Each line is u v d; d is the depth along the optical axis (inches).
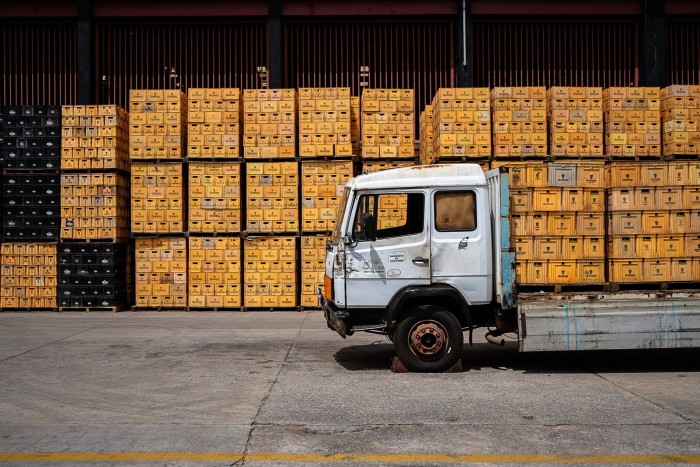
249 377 297.1
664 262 310.7
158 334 435.2
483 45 660.7
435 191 307.6
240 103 574.9
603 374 303.6
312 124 556.1
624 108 524.4
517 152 520.1
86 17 642.8
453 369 306.3
